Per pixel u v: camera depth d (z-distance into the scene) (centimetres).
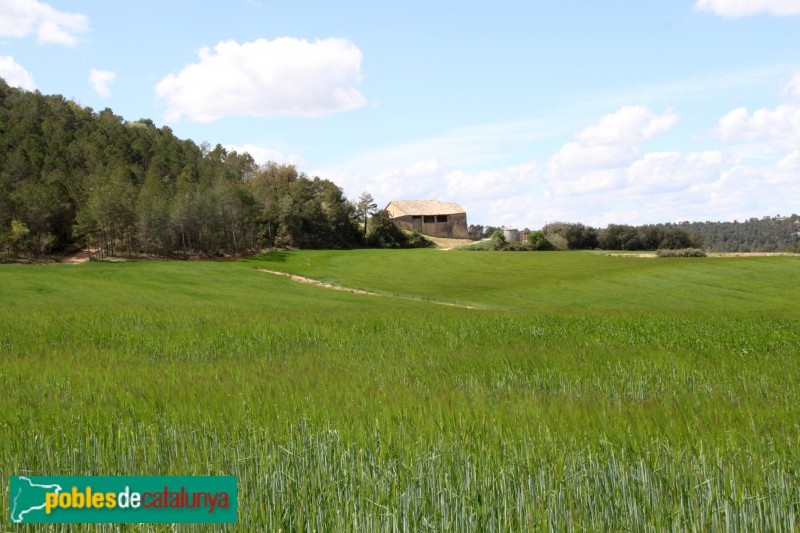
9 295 4688
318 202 13188
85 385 986
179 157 17025
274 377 1034
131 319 2492
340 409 725
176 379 1018
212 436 626
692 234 12862
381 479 520
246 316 2680
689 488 508
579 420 664
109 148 15700
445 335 1995
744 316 2806
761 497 487
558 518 475
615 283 6844
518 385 1066
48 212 9769
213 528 466
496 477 522
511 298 5988
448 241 15400
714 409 738
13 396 896
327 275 7788
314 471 541
